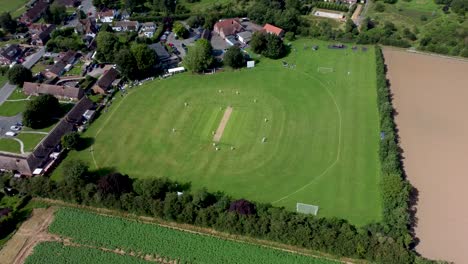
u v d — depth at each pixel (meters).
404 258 107.81
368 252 110.62
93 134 161.75
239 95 180.25
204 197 125.50
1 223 124.88
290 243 117.31
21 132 164.75
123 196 127.62
